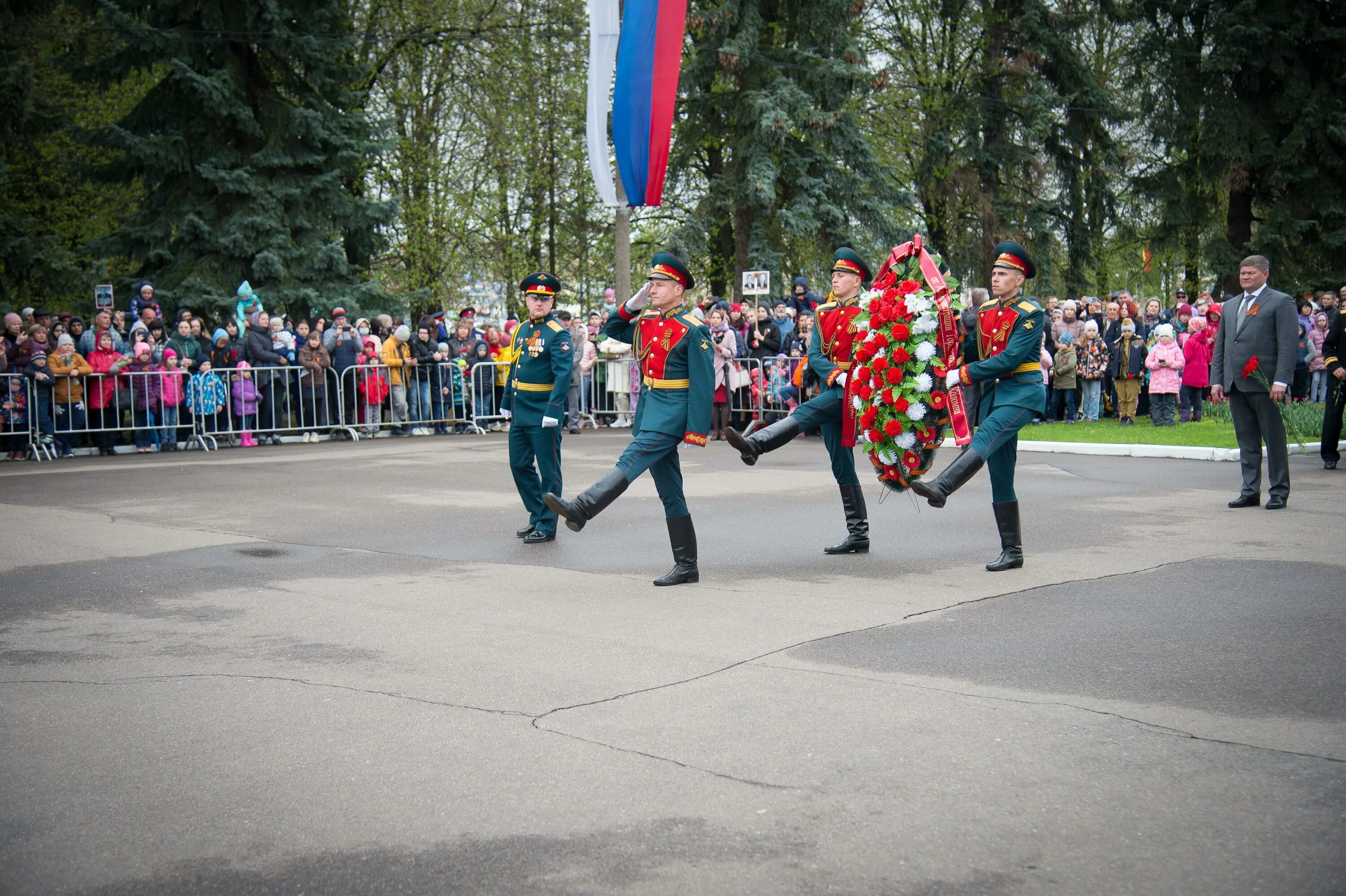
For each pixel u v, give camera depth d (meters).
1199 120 28.73
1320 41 27.83
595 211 34.50
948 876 3.39
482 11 30.33
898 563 8.10
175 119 24.11
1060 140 31.58
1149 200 31.11
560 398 9.00
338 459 15.88
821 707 4.89
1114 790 3.98
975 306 14.08
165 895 3.39
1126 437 16.09
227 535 9.59
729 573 7.86
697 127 29.03
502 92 30.53
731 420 19.48
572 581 7.64
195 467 14.88
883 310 7.91
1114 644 5.78
